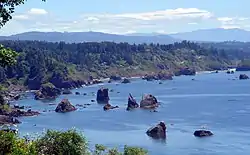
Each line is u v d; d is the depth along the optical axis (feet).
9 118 530.27
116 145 389.60
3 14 79.61
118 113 608.19
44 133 135.13
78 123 521.24
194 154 356.38
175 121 524.11
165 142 404.77
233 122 502.79
